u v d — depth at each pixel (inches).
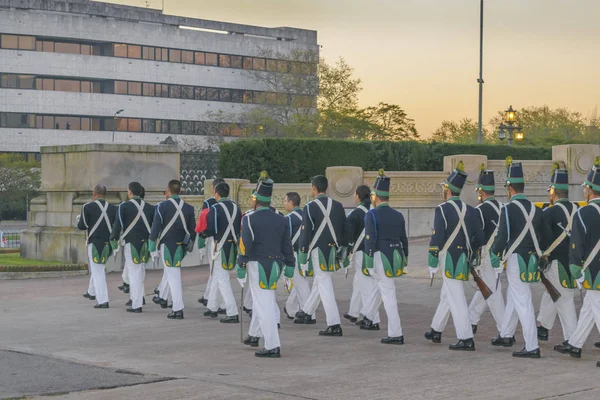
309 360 459.5
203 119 3887.8
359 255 594.9
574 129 3085.6
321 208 556.4
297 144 1195.3
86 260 999.6
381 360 459.2
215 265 612.7
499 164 1195.9
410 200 1152.2
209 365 443.8
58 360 457.4
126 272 781.3
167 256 630.5
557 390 381.1
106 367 437.1
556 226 485.1
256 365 443.8
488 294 501.4
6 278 908.0
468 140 3198.8
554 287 480.4
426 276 813.9
